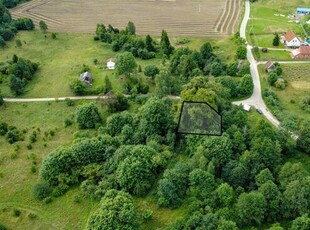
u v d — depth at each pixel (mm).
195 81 112062
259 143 92375
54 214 87875
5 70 148750
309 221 74688
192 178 86500
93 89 137750
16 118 126375
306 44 161375
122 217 76188
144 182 89375
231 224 74500
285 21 189750
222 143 93375
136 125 110312
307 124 102938
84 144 99250
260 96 129125
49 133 116812
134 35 179750
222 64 144375
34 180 99062
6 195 94750
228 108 110750
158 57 162750
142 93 134625
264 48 160000
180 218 79000
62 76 149375
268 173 86000
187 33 188500
